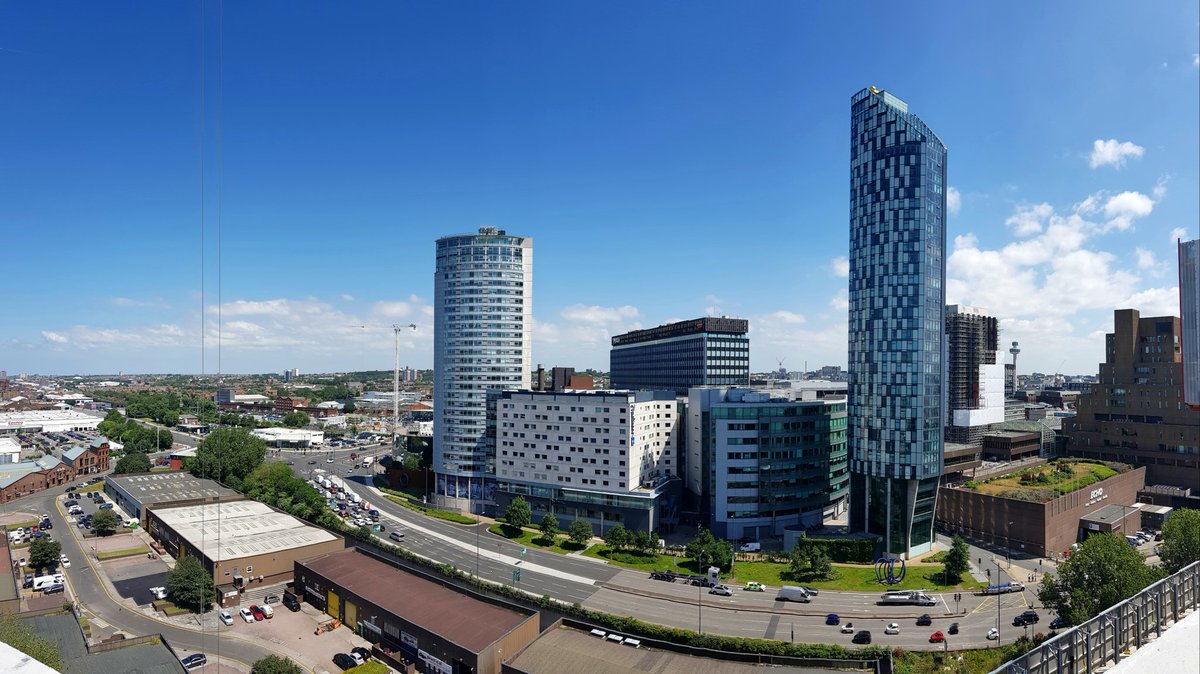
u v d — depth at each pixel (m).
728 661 91.38
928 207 156.25
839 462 191.25
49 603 113.81
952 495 176.00
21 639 80.50
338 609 115.38
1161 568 113.88
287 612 118.50
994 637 103.81
